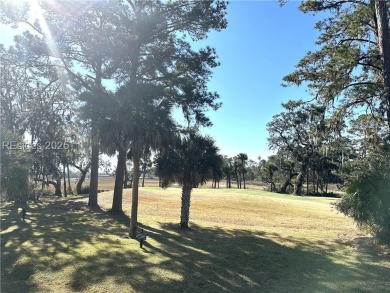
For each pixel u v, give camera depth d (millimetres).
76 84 19000
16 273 7824
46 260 8812
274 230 14617
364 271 8289
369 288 7086
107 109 11734
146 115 11508
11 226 13719
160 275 7871
